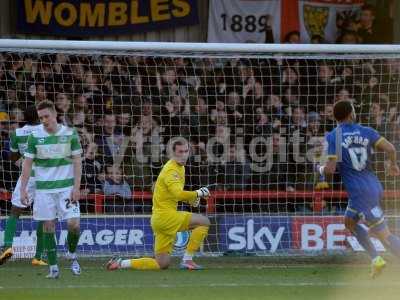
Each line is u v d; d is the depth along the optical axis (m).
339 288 27.19
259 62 40.34
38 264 33.53
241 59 40.16
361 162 28.48
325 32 45.16
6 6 44.22
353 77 40.09
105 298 24.86
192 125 39.56
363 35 44.91
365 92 40.16
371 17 44.88
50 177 28.97
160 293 25.94
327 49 34.03
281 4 44.97
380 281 28.95
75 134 29.09
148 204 38.16
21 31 44.19
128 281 28.84
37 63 39.69
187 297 25.11
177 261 35.03
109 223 36.25
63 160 29.02
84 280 29.05
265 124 39.38
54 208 29.17
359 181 28.48
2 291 26.34
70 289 26.80
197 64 40.16
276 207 38.06
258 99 39.66
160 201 32.19
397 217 37.09
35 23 44.16
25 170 28.92
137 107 39.62
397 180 37.47
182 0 44.91
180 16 44.97
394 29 45.09
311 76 40.44
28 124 33.59
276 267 33.09
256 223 36.44
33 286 27.55
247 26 44.97
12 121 38.91
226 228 36.38
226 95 39.69
